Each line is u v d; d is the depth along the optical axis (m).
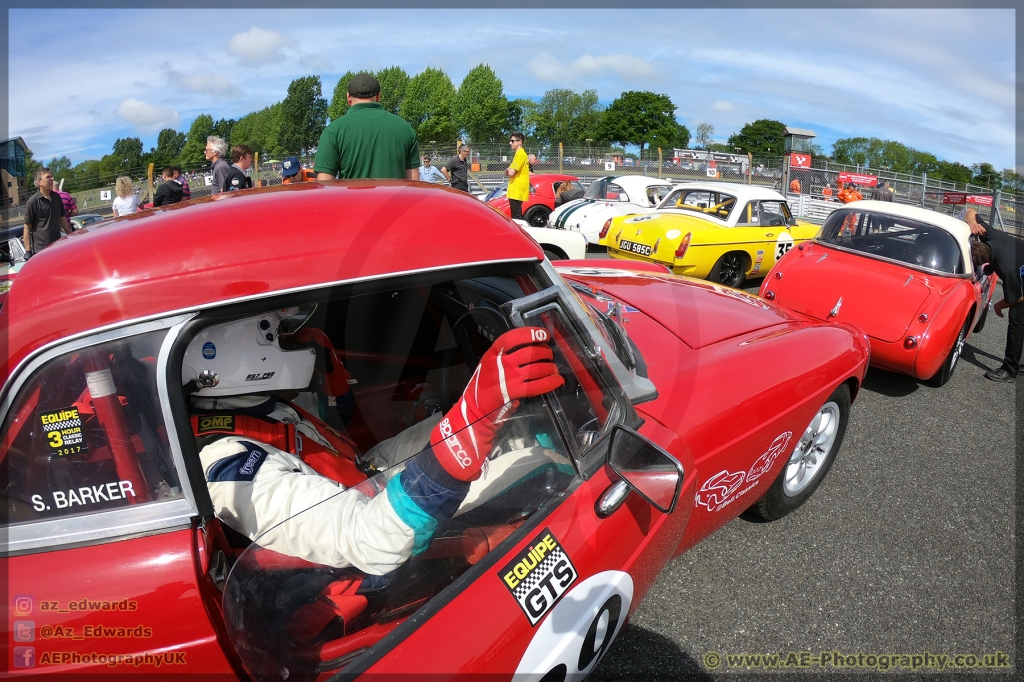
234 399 1.41
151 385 1.14
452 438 1.32
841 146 28.95
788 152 17.86
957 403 4.57
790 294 5.12
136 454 1.13
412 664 1.19
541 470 1.46
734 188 8.03
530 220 12.06
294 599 1.19
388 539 1.27
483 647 1.27
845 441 3.87
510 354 1.34
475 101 48.75
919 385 4.93
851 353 2.65
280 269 1.24
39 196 6.10
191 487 1.15
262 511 1.28
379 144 3.81
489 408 1.32
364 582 1.27
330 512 1.28
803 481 2.95
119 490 1.12
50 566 1.08
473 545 1.36
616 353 1.92
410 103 49.19
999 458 3.69
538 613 1.38
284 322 1.42
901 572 2.65
